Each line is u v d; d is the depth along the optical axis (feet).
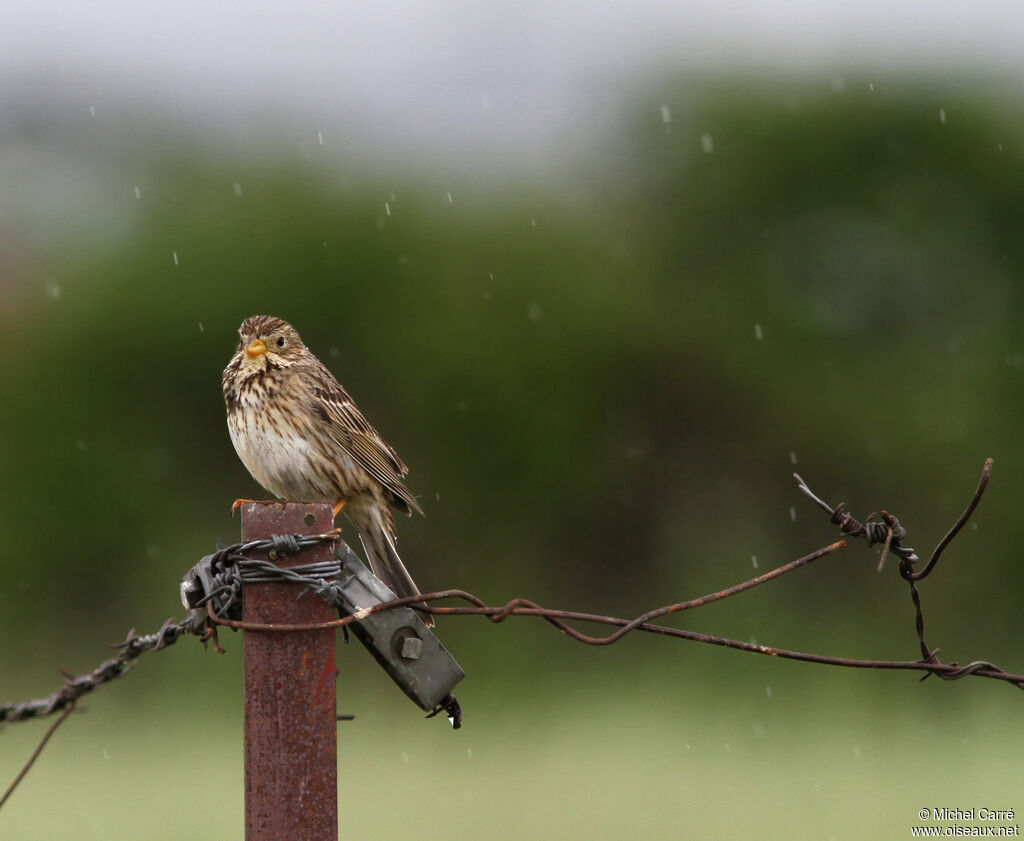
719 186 75.20
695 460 67.36
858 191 74.54
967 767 41.81
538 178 75.46
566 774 41.45
